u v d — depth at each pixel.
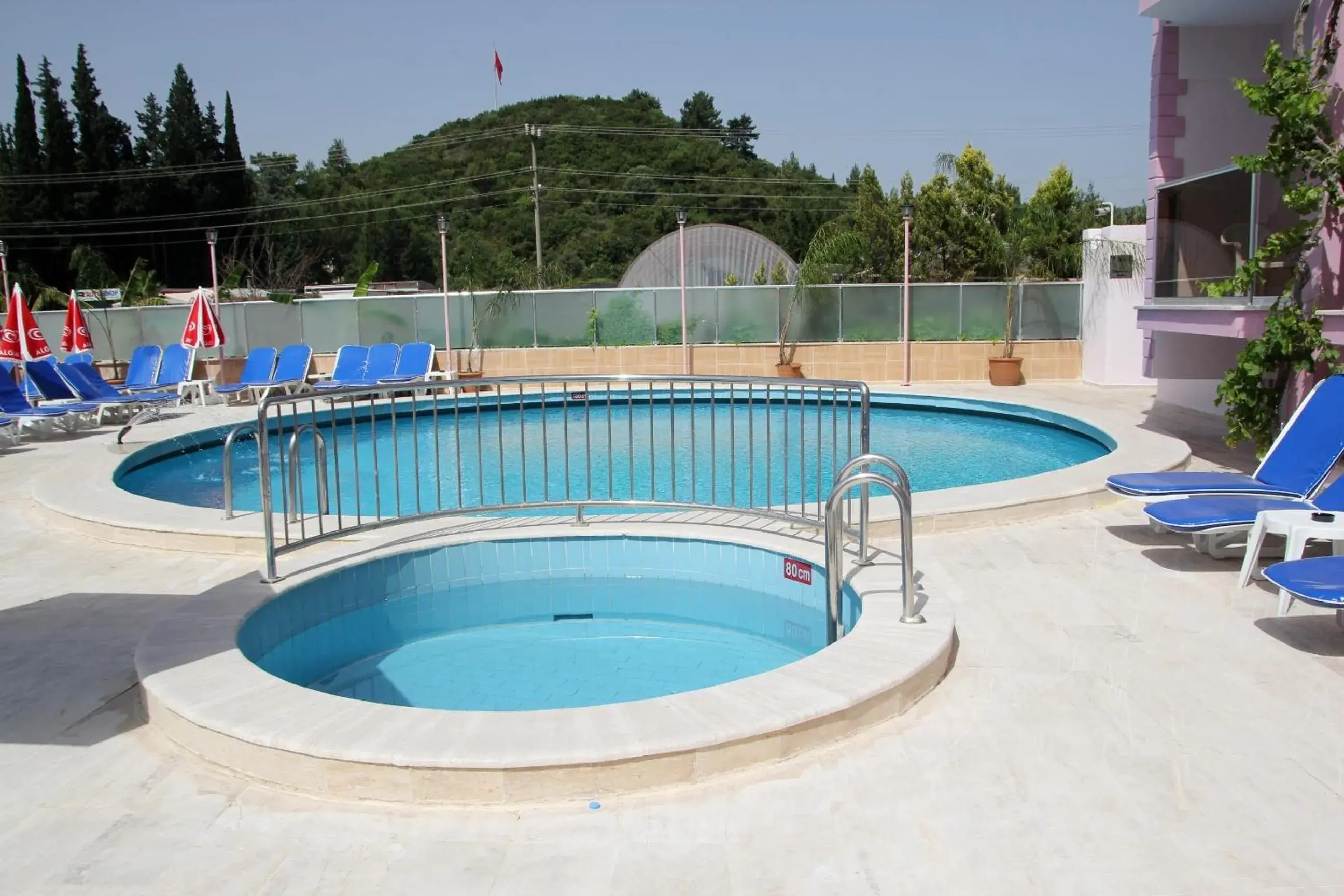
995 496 6.70
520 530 6.14
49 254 40.41
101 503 7.18
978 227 30.73
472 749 3.06
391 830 2.89
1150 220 10.39
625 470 10.38
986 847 2.71
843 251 16.94
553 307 17.08
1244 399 7.44
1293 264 7.59
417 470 5.96
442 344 17.14
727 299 16.92
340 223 50.09
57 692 3.98
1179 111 10.30
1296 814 2.85
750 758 3.19
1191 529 5.12
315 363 17.09
